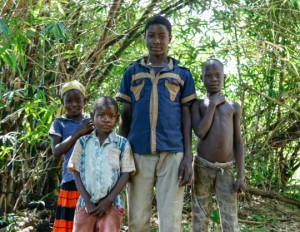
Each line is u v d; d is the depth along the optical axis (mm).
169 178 3203
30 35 3959
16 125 4387
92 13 4445
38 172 4621
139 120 3225
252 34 5000
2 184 4434
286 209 5656
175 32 5207
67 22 4344
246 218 5312
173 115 3217
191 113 3363
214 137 3389
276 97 5441
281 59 4500
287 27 5043
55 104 4086
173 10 4531
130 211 3289
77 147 3234
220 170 3410
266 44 4875
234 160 3752
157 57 3268
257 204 5777
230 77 5387
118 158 3176
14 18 3348
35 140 4113
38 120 4051
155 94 3207
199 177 3469
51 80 4508
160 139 3186
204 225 3480
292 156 6242
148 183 3246
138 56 4734
